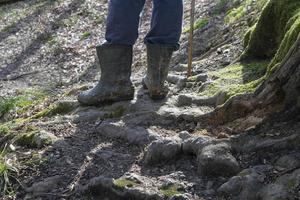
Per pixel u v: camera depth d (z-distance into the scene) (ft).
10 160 8.94
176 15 9.56
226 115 8.86
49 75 18.79
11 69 20.43
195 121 9.19
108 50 9.89
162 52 9.73
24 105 15.23
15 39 23.88
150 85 10.05
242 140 7.99
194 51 15.10
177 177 7.65
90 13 24.82
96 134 9.50
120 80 10.12
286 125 8.06
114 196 7.54
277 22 10.55
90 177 8.18
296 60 7.93
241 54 11.50
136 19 9.68
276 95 8.36
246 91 9.15
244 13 15.28
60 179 8.26
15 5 28.91
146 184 7.55
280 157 7.52
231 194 7.14
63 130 9.80
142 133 8.98
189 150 8.09
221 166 7.54
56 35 23.22
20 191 8.27
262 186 7.11
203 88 10.36
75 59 19.95
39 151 9.05
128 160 8.45
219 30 15.66
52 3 27.25
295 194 6.83
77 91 12.72
